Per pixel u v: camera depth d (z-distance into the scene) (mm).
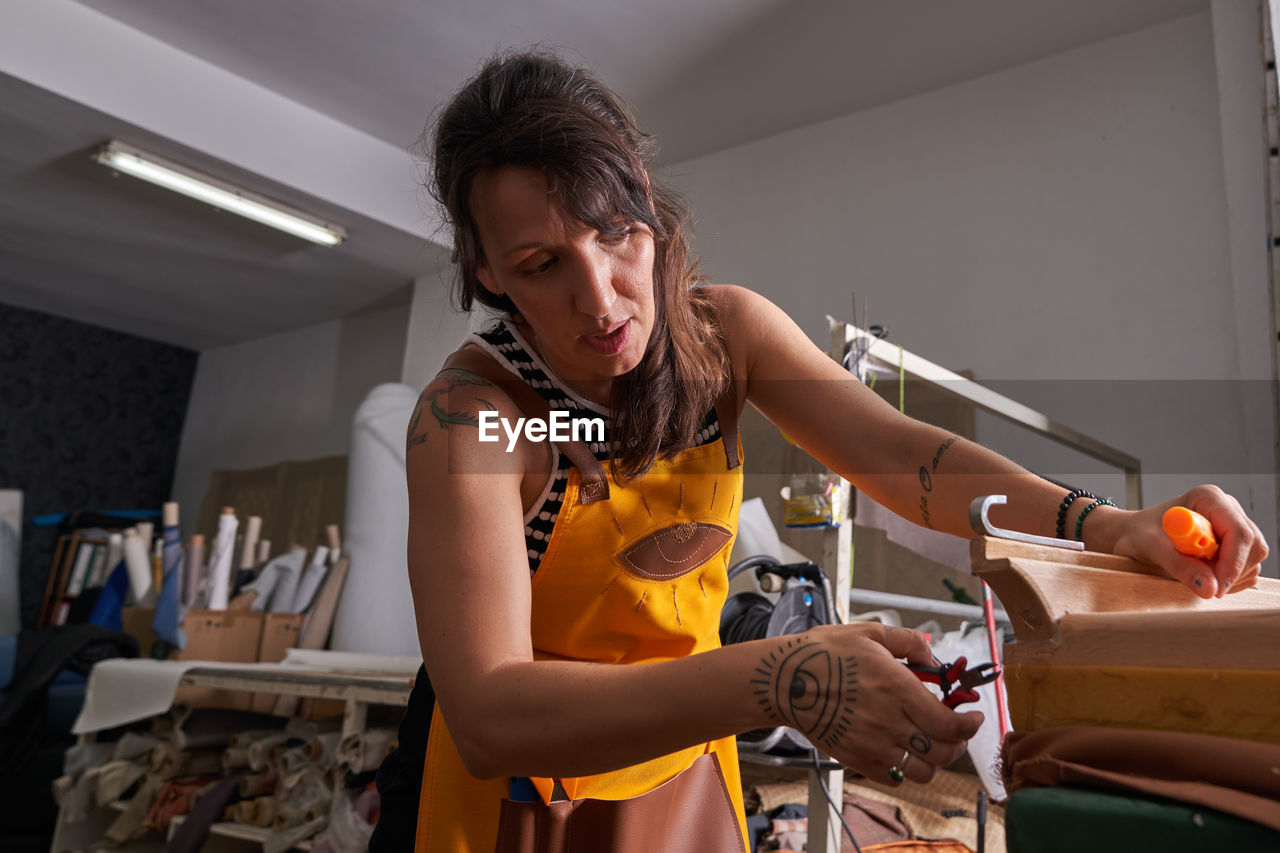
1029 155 3322
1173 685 518
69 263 5301
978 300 3311
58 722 3422
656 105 3846
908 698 510
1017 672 583
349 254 4848
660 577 835
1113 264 3057
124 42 3654
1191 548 613
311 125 4188
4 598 5422
